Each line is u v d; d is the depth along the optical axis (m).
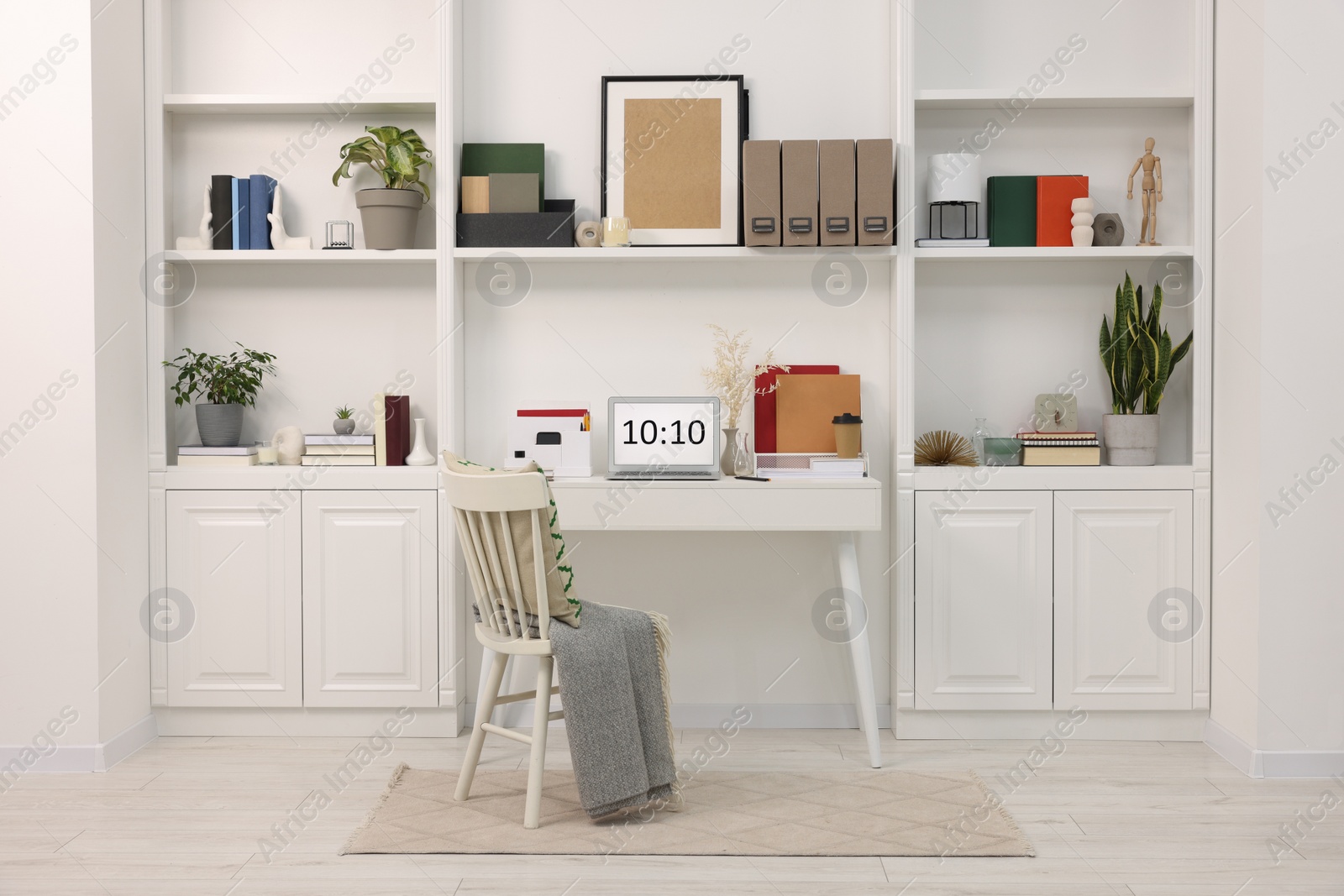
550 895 1.93
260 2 3.06
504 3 3.07
